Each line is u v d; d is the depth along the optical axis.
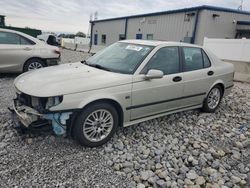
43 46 8.05
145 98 3.98
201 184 2.97
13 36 7.54
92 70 3.95
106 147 3.60
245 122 5.18
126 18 28.06
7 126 4.00
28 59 7.73
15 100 3.74
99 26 34.81
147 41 4.64
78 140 3.46
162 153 3.59
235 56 11.48
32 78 3.66
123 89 3.68
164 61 4.29
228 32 20.28
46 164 3.08
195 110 5.60
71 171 2.99
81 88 3.34
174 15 21.25
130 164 3.22
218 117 5.35
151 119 4.55
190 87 4.70
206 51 5.23
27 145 3.47
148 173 3.07
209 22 19.12
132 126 4.40
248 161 3.60
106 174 3.00
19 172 2.88
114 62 4.20
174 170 3.21
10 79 7.47
